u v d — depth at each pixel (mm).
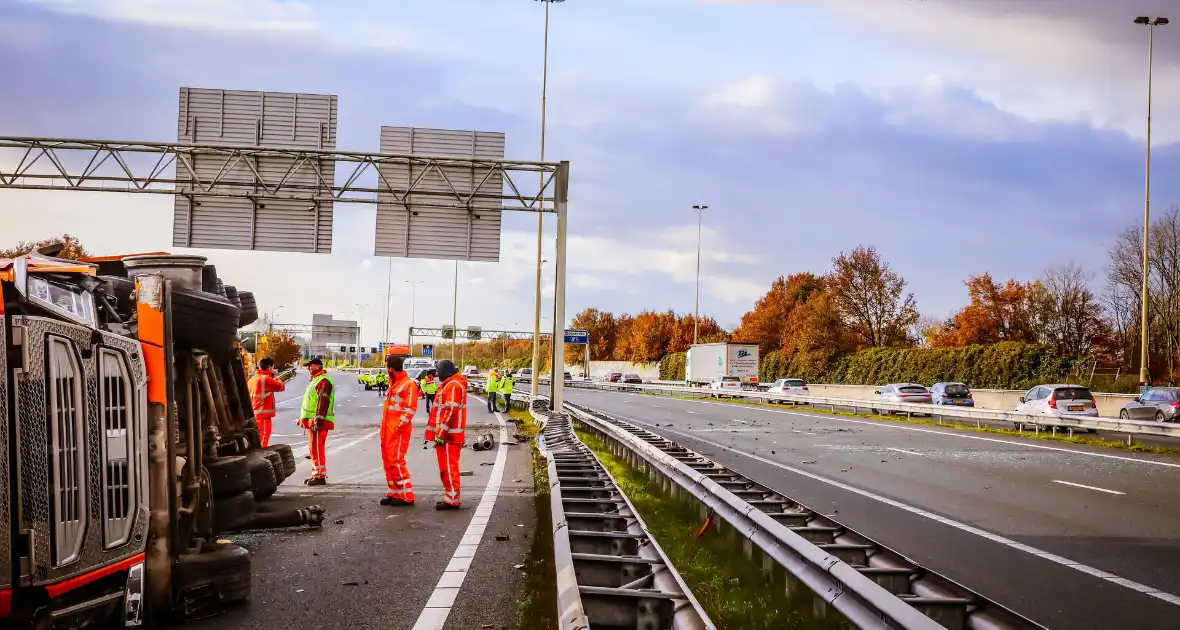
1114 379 42938
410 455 18234
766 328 81250
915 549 8867
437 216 24938
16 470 4582
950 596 5160
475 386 62094
